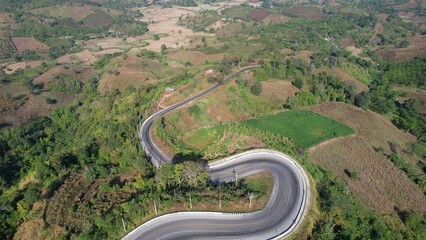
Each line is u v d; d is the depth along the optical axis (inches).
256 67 6988.2
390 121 6540.4
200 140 4798.2
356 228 3341.5
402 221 3823.8
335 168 4404.5
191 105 5319.9
